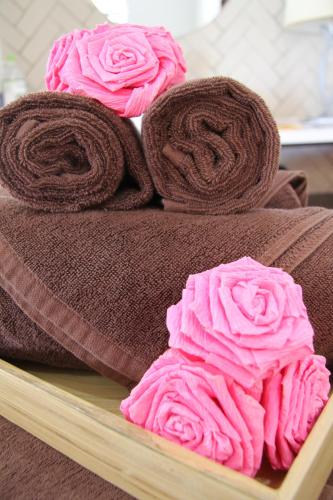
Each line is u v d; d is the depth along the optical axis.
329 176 0.73
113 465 0.19
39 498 0.21
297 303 0.19
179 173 0.31
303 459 0.17
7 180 0.30
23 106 0.29
